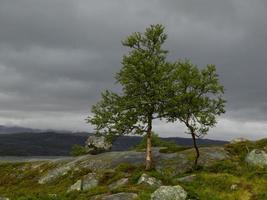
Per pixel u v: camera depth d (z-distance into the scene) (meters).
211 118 45.09
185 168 48.88
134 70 48.06
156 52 49.91
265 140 57.94
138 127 48.75
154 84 47.41
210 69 46.72
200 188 38.31
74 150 73.06
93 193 36.38
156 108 48.38
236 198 35.81
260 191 36.44
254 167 45.81
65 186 50.97
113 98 49.72
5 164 71.00
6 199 36.50
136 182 39.06
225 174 41.28
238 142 58.75
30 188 55.50
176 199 31.44
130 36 49.78
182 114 46.41
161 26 49.69
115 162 55.66
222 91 46.22
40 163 67.94
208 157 51.53
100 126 48.94
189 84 46.72
